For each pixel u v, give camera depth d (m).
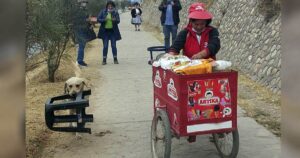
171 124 4.54
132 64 12.64
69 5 10.55
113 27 12.64
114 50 12.81
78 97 5.59
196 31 5.07
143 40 20.31
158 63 4.81
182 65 4.35
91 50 17.11
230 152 4.91
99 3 22.55
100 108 7.64
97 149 5.54
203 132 4.35
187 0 20.84
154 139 4.98
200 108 4.30
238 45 11.29
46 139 5.99
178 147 5.51
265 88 8.56
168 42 13.55
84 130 5.57
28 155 5.26
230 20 12.88
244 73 10.05
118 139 5.91
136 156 5.25
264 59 9.39
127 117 7.00
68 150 5.53
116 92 8.91
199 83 4.25
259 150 5.29
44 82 10.10
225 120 4.39
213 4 15.86
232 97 4.37
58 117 5.40
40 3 6.44
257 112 6.99
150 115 7.09
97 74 11.03
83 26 11.80
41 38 6.61
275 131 6.04
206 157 5.14
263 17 10.38
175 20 13.35
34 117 6.90
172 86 4.41
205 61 4.46
